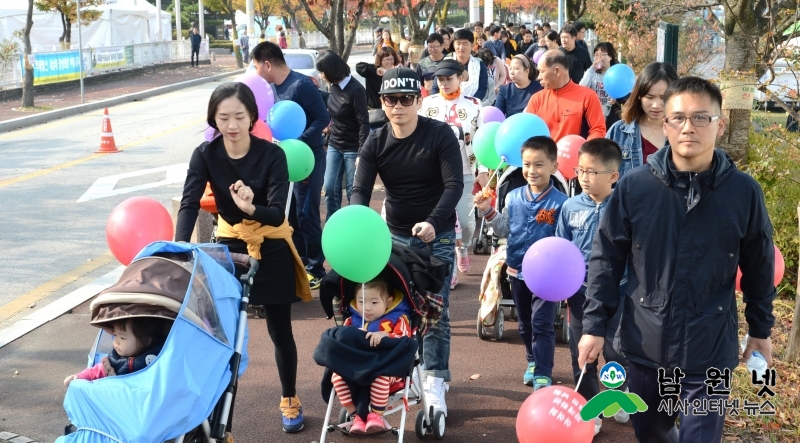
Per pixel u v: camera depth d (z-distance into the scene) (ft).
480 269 27.89
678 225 10.98
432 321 15.11
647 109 17.98
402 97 15.34
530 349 18.15
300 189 25.02
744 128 30.17
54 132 64.03
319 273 25.66
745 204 10.82
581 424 11.78
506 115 29.60
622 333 11.74
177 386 10.60
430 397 15.81
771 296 11.34
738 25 29.73
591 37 92.79
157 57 132.36
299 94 24.47
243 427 16.33
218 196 15.02
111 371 11.61
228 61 160.56
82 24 105.19
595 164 15.67
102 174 45.47
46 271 28.37
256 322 22.63
